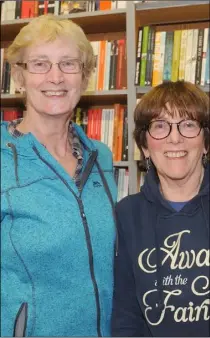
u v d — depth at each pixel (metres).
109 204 1.19
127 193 2.26
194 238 1.06
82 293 1.07
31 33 1.12
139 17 2.24
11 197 1.04
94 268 1.10
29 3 2.37
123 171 2.29
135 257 1.10
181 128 1.11
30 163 1.12
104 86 2.26
